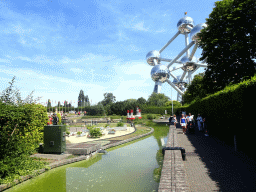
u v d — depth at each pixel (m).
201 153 8.85
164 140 15.27
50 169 7.53
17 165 6.75
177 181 4.93
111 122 37.09
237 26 16.62
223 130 12.00
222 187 4.99
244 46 15.79
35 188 5.81
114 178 6.63
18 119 7.12
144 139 16.02
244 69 17.73
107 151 11.22
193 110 31.44
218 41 17.73
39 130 10.23
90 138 15.51
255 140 7.51
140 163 8.56
